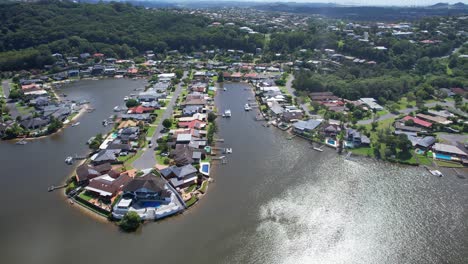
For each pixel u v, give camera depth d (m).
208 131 110.19
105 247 61.69
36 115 124.12
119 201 72.62
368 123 121.00
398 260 59.94
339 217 71.12
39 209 72.50
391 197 78.44
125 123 115.81
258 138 110.44
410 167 92.00
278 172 88.56
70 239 63.75
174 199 74.12
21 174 86.75
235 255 60.16
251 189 80.19
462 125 119.06
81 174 81.06
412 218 71.12
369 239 65.06
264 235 65.19
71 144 104.38
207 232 65.56
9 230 66.38
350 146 101.69
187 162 88.00
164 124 112.94
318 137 108.19
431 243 64.00
